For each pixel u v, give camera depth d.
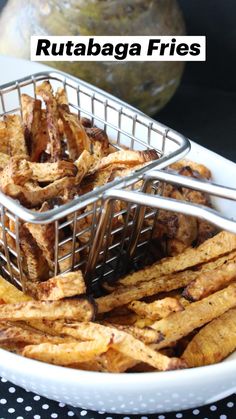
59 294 0.54
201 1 0.95
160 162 0.56
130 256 0.62
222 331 0.56
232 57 0.96
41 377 0.51
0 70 0.79
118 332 0.52
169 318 0.54
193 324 0.54
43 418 0.56
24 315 0.54
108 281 0.61
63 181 0.55
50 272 0.58
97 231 0.56
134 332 0.54
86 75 0.82
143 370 0.55
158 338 0.54
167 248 0.62
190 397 0.52
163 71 0.84
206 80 0.99
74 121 0.61
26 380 0.52
